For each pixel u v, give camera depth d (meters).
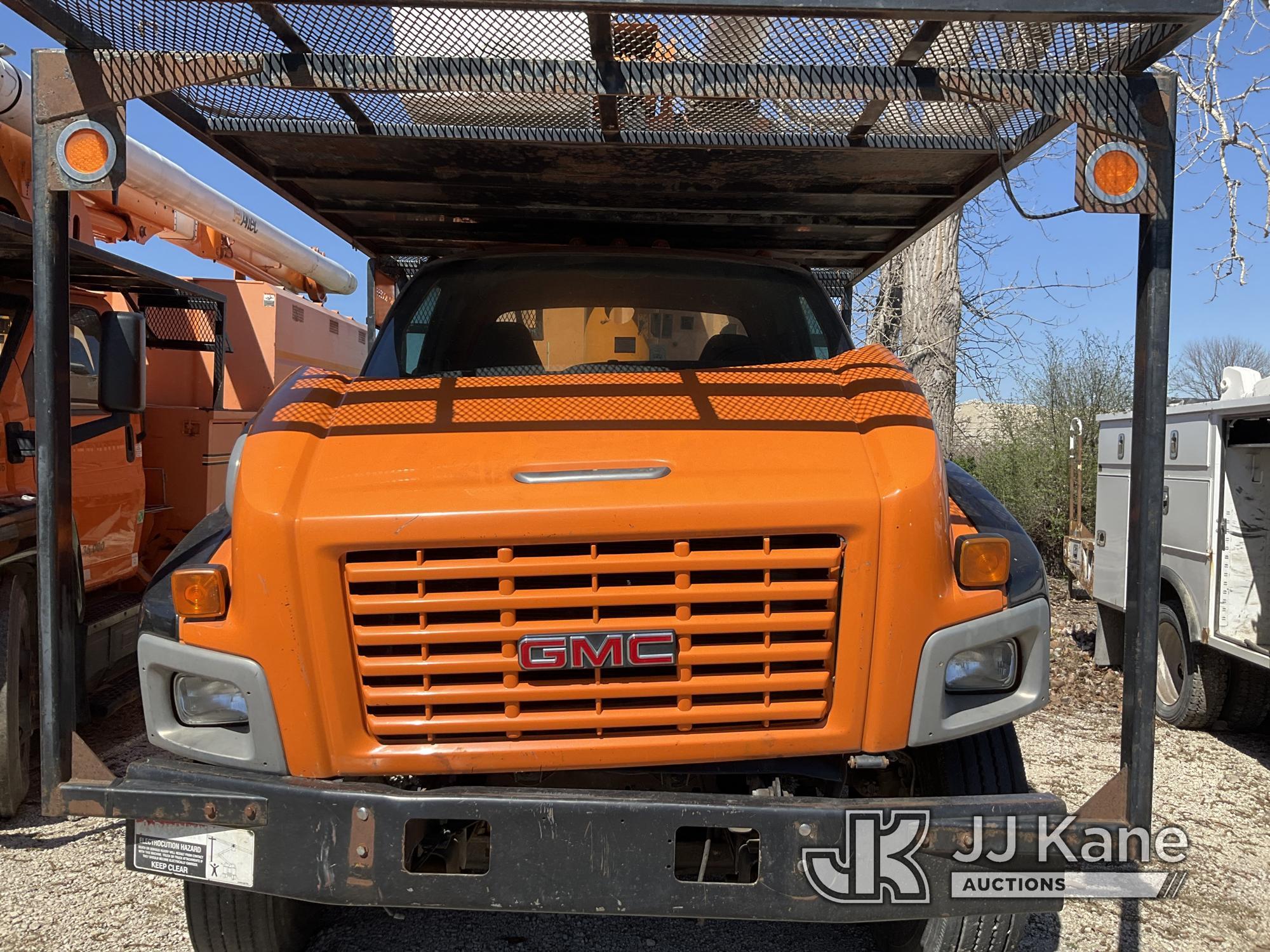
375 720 2.40
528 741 2.41
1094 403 10.20
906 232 4.85
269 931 2.94
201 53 2.52
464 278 3.99
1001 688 2.58
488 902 2.28
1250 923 3.50
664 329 3.84
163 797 2.36
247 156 3.79
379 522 2.35
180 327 7.51
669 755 2.42
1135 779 2.45
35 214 2.51
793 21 2.38
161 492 6.82
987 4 2.22
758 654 2.40
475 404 2.93
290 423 2.73
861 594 2.41
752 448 2.60
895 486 2.43
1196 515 5.44
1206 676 5.47
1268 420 5.02
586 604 2.37
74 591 2.60
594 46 2.53
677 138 3.54
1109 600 6.46
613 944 3.31
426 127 3.47
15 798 4.26
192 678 2.52
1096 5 2.23
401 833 2.28
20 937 3.28
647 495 2.39
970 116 3.35
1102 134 2.52
